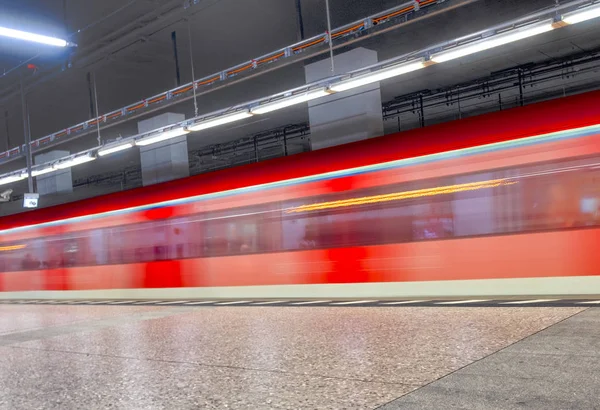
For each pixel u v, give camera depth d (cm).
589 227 843
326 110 1880
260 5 1589
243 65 1845
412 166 1014
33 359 656
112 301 1504
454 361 480
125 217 1505
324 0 1576
